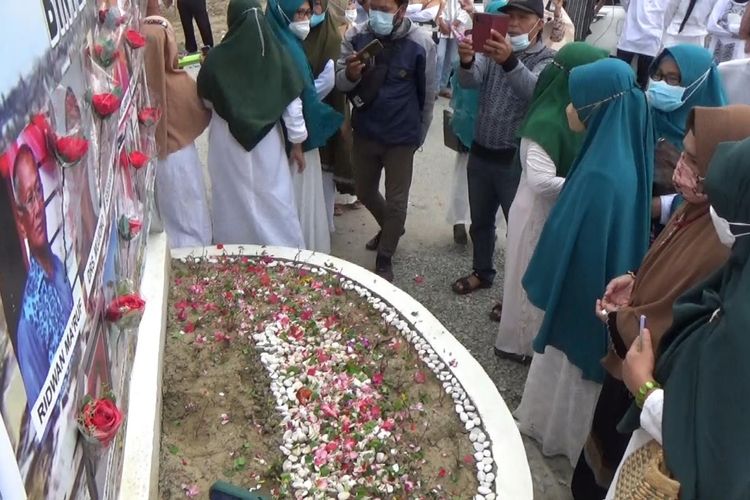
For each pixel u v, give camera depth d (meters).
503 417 2.66
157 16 3.72
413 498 2.33
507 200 3.92
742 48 5.27
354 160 4.33
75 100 1.45
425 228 5.21
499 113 3.76
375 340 3.11
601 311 2.41
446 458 2.51
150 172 3.05
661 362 1.73
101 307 1.67
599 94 2.63
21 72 1.08
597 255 2.64
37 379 1.09
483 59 3.81
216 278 3.51
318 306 3.34
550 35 4.82
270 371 2.90
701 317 1.67
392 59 3.99
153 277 3.08
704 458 1.47
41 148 1.16
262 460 2.51
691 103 2.85
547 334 2.85
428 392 2.81
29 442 1.04
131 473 2.08
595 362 2.74
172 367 2.92
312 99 3.95
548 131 3.07
